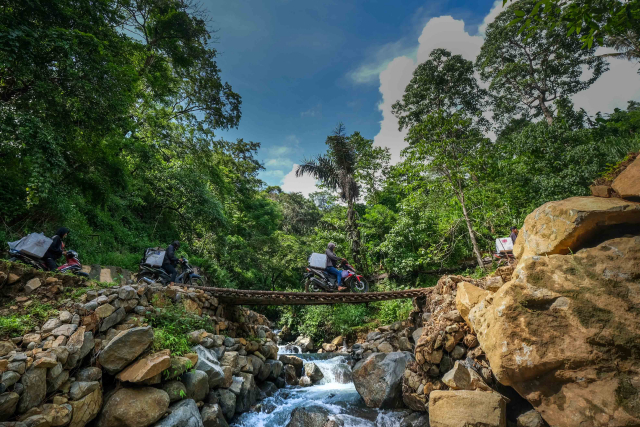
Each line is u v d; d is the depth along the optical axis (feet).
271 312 69.41
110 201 41.52
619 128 62.34
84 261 29.66
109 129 28.25
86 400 11.94
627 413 9.81
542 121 53.83
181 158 57.00
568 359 11.10
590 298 11.29
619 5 9.55
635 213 11.41
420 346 18.01
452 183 43.06
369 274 59.93
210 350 18.81
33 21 22.82
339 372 27.63
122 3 40.96
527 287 12.42
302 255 70.44
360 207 85.15
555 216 13.05
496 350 12.75
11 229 25.26
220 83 58.29
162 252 27.17
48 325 13.53
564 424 11.10
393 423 16.25
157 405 12.98
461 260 53.83
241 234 78.38
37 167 21.54
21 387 10.57
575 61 75.31
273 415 17.92
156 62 52.37
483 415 12.96
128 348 13.84
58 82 23.85
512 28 75.25
